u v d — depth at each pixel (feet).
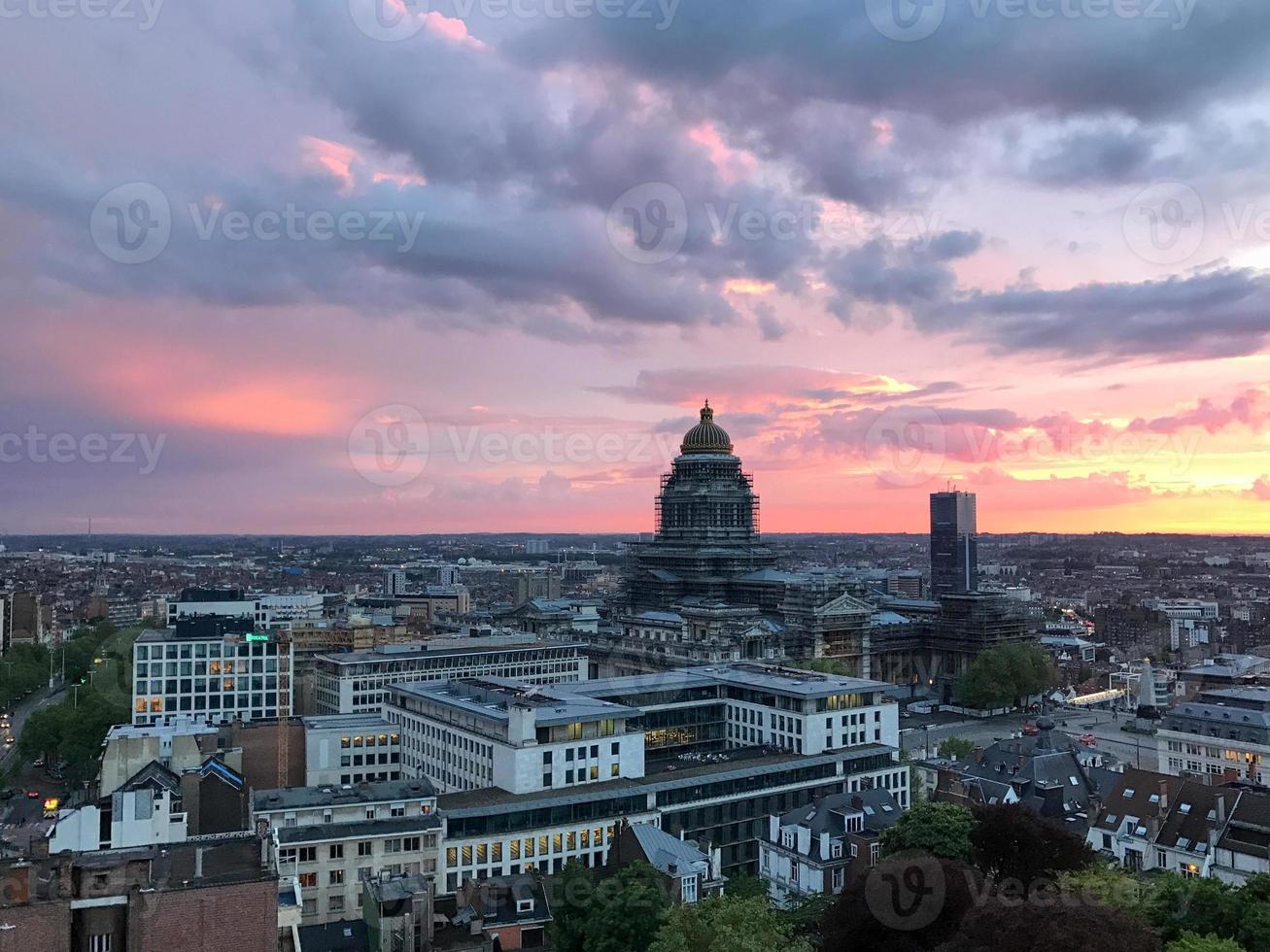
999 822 444.14
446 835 544.21
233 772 640.99
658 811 620.08
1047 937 295.89
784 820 570.46
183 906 283.38
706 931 353.72
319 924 487.20
